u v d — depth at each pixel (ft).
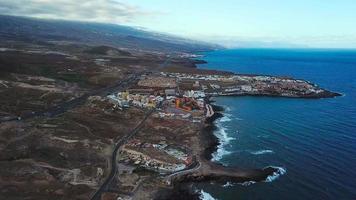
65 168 487.20
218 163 553.23
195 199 444.14
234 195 457.27
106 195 423.64
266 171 522.88
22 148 535.60
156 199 434.71
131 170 498.28
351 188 474.90
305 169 533.96
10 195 403.95
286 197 453.58
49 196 409.28
